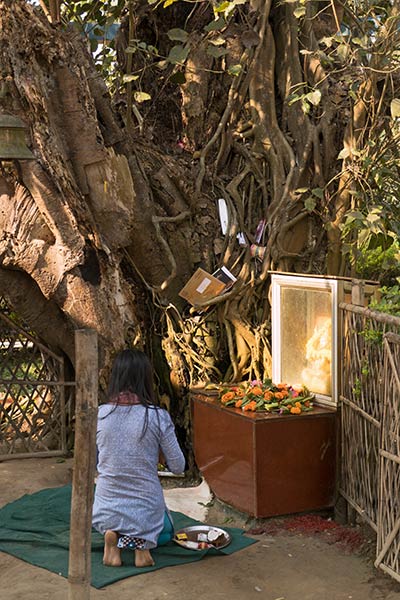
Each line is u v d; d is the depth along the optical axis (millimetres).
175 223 6312
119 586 4102
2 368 6852
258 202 6473
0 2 5547
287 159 6391
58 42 5797
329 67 6789
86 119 5859
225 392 5559
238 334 6188
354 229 6211
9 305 6875
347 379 4984
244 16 6512
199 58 6707
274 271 5676
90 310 5809
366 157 5938
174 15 6965
